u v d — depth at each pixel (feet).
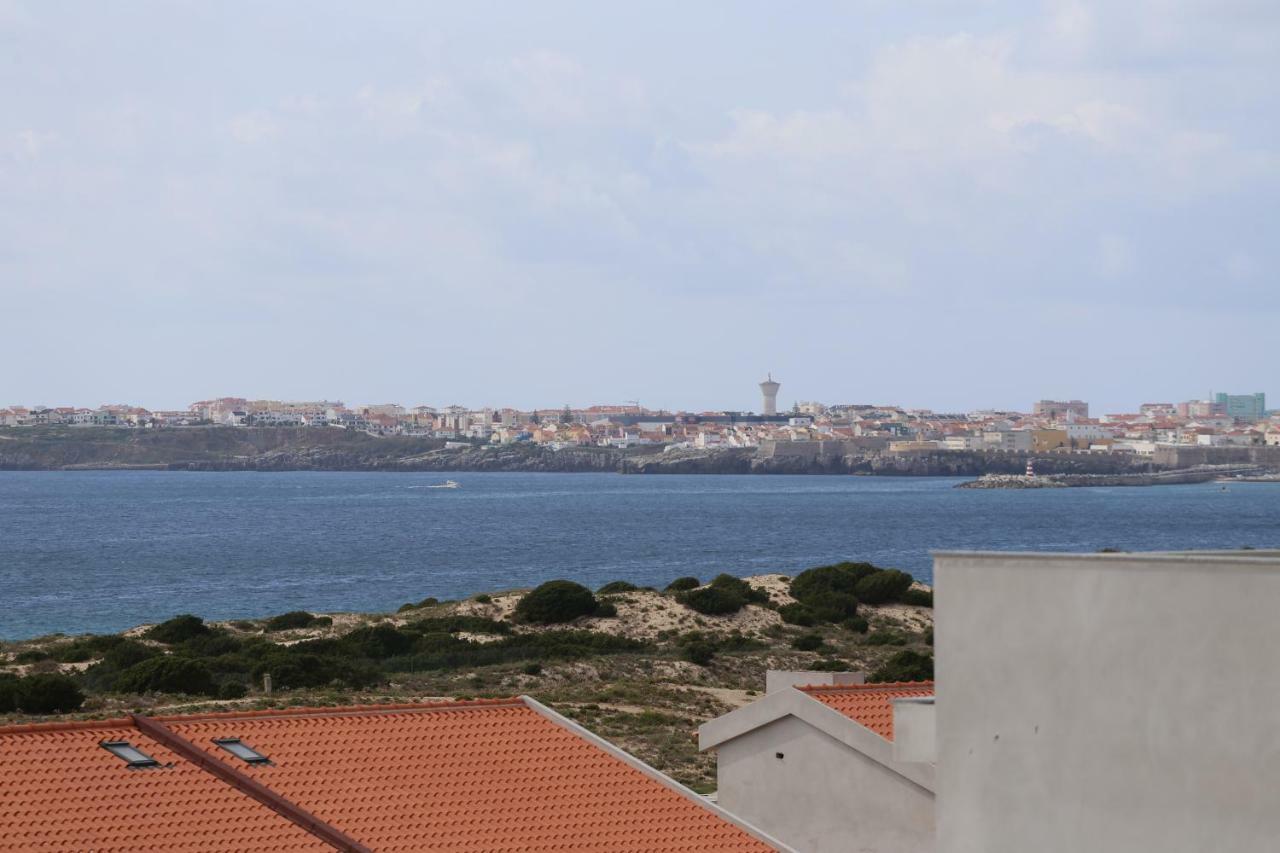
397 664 295.07
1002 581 58.75
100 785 88.99
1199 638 52.75
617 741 202.18
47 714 207.51
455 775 99.76
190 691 236.22
